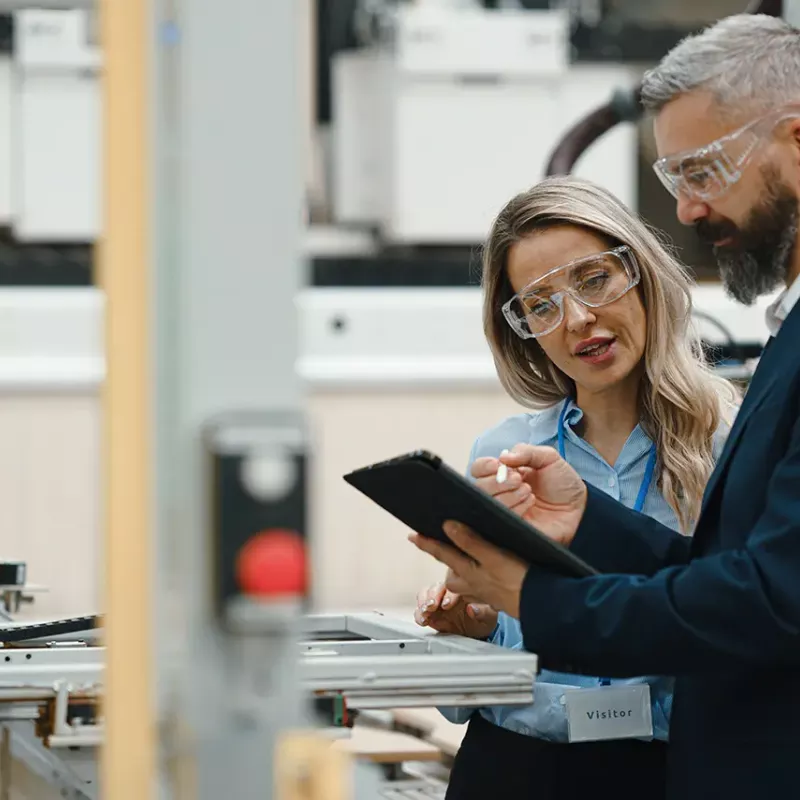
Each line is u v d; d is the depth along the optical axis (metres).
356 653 1.96
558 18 6.40
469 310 6.48
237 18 1.25
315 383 6.31
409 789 3.40
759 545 1.77
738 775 1.87
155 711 1.25
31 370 6.29
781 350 1.91
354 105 6.52
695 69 1.92
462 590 2.02
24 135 6.38
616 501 2.22
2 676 1.69
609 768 2.34
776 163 1.89
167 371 1.25
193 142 1.25
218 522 1.20
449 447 6.43
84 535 6.31
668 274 2.45
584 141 4.22
